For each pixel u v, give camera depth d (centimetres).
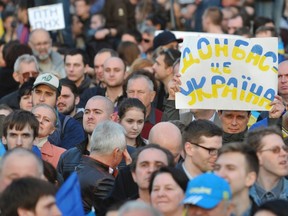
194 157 2097
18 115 2225
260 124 2439
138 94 2692
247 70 2467
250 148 1880
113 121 2320
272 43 2470
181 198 1861
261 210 1717
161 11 4150
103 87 3022
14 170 1811
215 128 2098
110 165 2211
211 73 2469
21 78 3052
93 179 2169
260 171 2022
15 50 3250
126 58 3409
